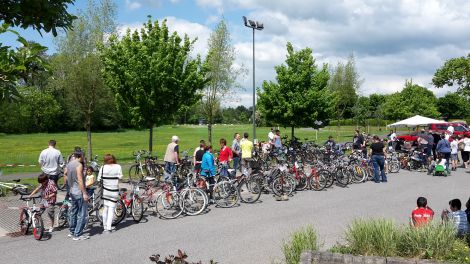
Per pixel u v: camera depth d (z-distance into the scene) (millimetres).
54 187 9875
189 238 8867
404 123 27812
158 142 46656
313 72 27594
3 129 67625
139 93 17969
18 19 3061
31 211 9484
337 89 45250
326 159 19734
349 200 12984
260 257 7500
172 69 18406
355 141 21984
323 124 28484
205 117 29578
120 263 7328
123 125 80938
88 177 10594
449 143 18766
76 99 24234
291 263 6422
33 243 8789
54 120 72125
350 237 6863
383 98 79438
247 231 9352
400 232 6617
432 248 6098
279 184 13453
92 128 76875
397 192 14422
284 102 26844
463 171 20141
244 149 17047
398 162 20031
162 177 16828
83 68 23391
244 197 12891
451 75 27797
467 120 68812
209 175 12695
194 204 11320
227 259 7430
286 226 9734
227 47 28422
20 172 20688
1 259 7664
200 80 19406
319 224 9891
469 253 6090
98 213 10344
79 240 8914
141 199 10539
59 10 3193
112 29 24188
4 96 2562
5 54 2555
